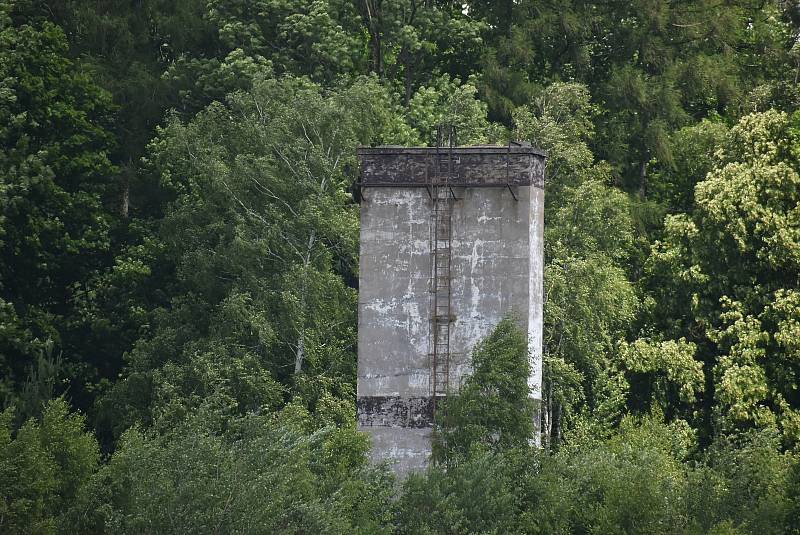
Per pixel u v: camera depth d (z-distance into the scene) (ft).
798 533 581.94
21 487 576.61
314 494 548.31
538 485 561.02
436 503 545.85
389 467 568.41
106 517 548.31
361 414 599.57
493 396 575.79
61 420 609.42
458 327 599.57
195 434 550.36
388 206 606.14
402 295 603.26
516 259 599.57
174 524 526.57
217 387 654.94
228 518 526.16
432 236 603.67
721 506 583.99
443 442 580.71
